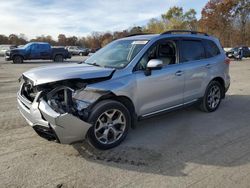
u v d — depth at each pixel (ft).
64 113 12.46
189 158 13.34
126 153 13.91
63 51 85.15
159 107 16.76
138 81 15.20
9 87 32.71
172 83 17.21
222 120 19.22
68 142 13.00
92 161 13.05
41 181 11.31
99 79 13.98
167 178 11.54
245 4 187.93
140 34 19.65
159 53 16.96
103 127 14.05
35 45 80.02
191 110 21.57
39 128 13.41
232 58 97.86
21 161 13.00
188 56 18.75
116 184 11.10
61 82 13.28
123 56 16.29
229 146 14.75
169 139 15.75
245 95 27.71
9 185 11.02
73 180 11.40
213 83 20.68
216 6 203.10
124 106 14.53
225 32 199.62
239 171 12.07
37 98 13.19
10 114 20.42
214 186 10.91
